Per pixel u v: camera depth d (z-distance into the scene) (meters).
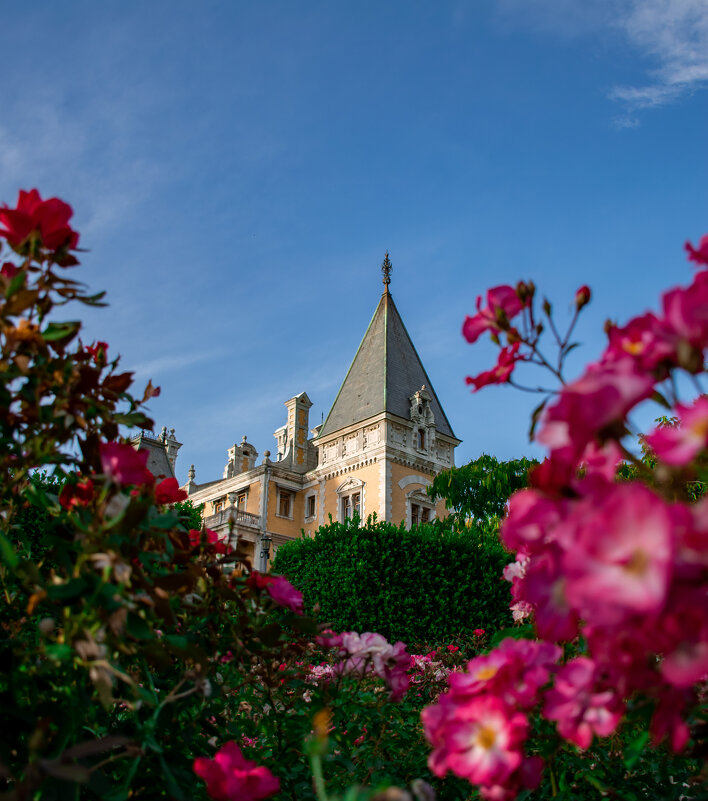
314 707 2.53
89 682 1.79
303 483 40.00
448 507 30.81
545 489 1.28
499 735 1.38
